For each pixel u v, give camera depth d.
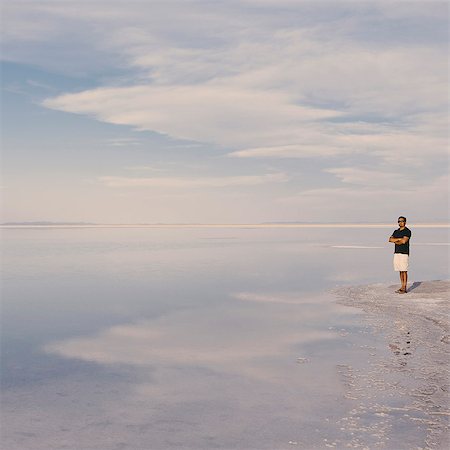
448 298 12.46
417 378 6.43
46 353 7.84
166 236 68.75
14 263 23.91
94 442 4.68
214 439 4.73
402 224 13.52
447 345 8.06
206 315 10.81
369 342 8.33
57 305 12.16
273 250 33.50
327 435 4.79
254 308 11.61
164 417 5.27
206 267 21.39
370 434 4.80
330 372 6.72
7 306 12.06
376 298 12.76
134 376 6.66
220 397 5.84
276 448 4.54
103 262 24.30
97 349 8.08
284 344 8.27
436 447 4.52
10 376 6.69
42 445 4.62
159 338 8.78
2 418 5.26
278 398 5.78
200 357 7.56
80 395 5.95
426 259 25.36
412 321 9.97
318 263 23.14
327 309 11.39
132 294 13.86
